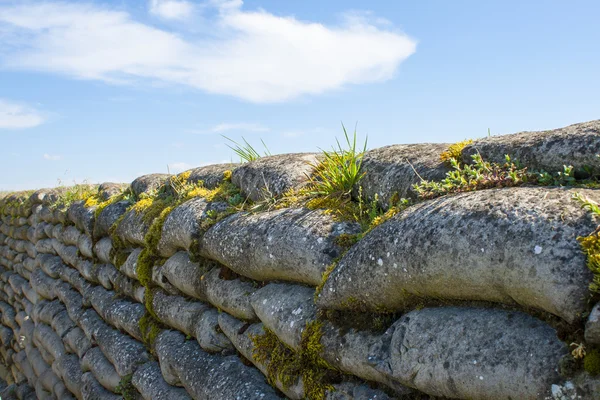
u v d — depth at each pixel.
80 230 7.05
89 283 6.74
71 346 6.48
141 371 4.79
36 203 9.25
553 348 1.87
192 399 4.06
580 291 1.77
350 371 2.64
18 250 9.85
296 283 3.27
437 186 2.78
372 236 2.61
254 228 3.47
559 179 2.40
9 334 9.78
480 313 2.15
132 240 5.46
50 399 6.96
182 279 4.37
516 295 1.96
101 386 5.63
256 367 3.57
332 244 2.98
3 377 9.45
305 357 2.93
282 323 3.08
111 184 7.52
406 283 2.37
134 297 5.51
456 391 2.07
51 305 7.61
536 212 2.01
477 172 2.66
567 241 1.85
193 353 4.11
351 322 2.71
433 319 2.26
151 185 6.17
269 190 4.02
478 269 2.05
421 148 3.47
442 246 2.17
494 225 2.05
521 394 1.87
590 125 2.56
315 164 4.13
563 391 1.79
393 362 2.32
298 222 3.23
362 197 3.45
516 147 2.69
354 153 3.64
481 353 2.00
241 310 3.60
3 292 10.60
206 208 4.35
